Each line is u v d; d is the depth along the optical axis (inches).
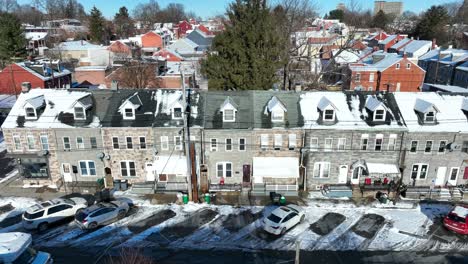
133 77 2546.8
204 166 1406.3
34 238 1102.4
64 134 1385.3
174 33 6127.0
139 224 1184.2
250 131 1358.3
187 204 1307.8
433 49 3558.1
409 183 1418.6
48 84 2503.7
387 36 4665.4
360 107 1424.7
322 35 3983.8
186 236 1120.2
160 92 1488.7
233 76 1835.6
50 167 1430.9
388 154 1380.4
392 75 2748.5
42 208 1156.5
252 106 1429.6
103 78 2824.8
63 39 5216.5
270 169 1360.7
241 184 1406.3
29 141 1401.3
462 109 1416.1
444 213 1258.0
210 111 1409.9
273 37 1884.8
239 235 1127.6
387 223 1193.4
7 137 1392.7
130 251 1038.4
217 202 1323.8
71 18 7746.1
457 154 1378.0
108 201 1283.2
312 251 1047.0
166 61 3107.8
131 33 6432.1
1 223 1183.6
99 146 1397.6
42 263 864.3
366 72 2775.6
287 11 2610.7
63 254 1025.5
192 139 1379.2
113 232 1137.4
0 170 1598.2
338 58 3093.0
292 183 1427.2
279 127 1354.6
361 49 3887.8
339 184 1414.9
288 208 1194.6
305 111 1407.5
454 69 2940.5
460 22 6210.6
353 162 1389.0
